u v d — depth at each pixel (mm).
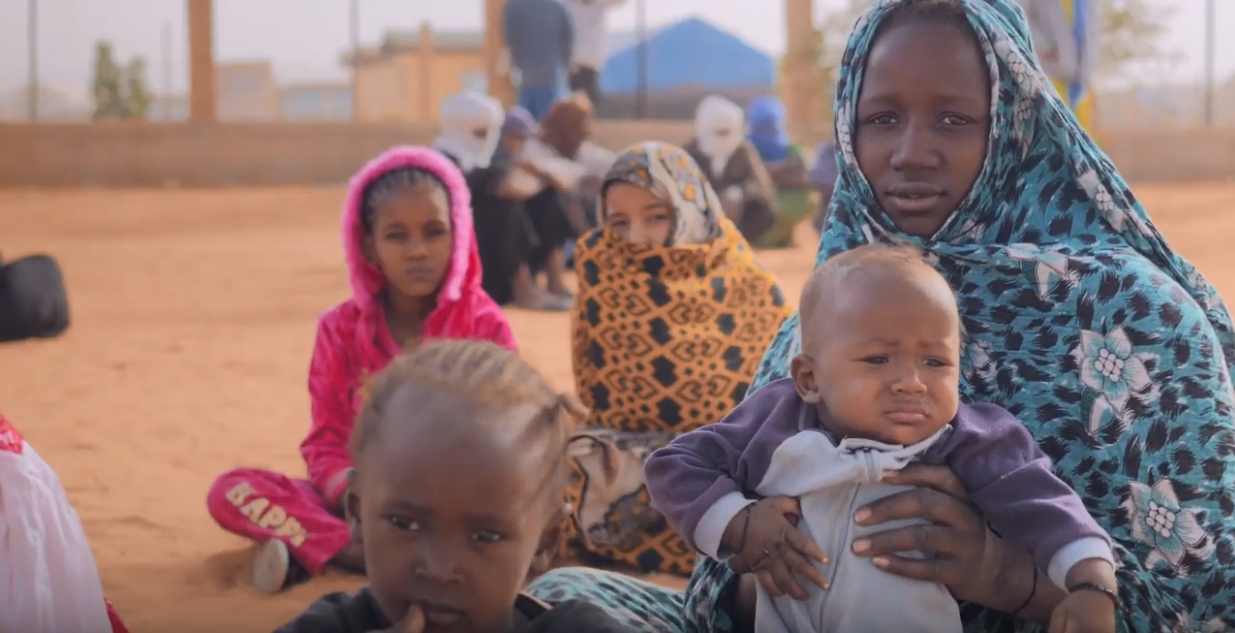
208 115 27359
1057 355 2830
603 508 5102
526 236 12359
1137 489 2707
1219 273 15219
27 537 2902
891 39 3010
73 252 18031
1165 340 2729
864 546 2592
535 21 20703
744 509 2664
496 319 5281
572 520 5230
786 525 2625
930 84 2961
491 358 2359
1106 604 2461
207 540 5516
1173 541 2670
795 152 18500
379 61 53469
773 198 15125
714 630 2924
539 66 20875
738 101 32500
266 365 9859
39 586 2896
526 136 12516
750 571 2719
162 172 26500
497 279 12320
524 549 2293
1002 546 2650
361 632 2420
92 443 7281
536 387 2369
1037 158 3025
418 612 2248
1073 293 2832
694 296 5246
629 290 5258
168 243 19484
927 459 2648
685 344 5203
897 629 2607
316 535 4977
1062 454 2795
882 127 3051
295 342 10984
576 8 22984
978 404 2752
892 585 2604
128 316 12484
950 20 2990
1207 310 2988
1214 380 2705
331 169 26875
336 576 5027
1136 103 36594
